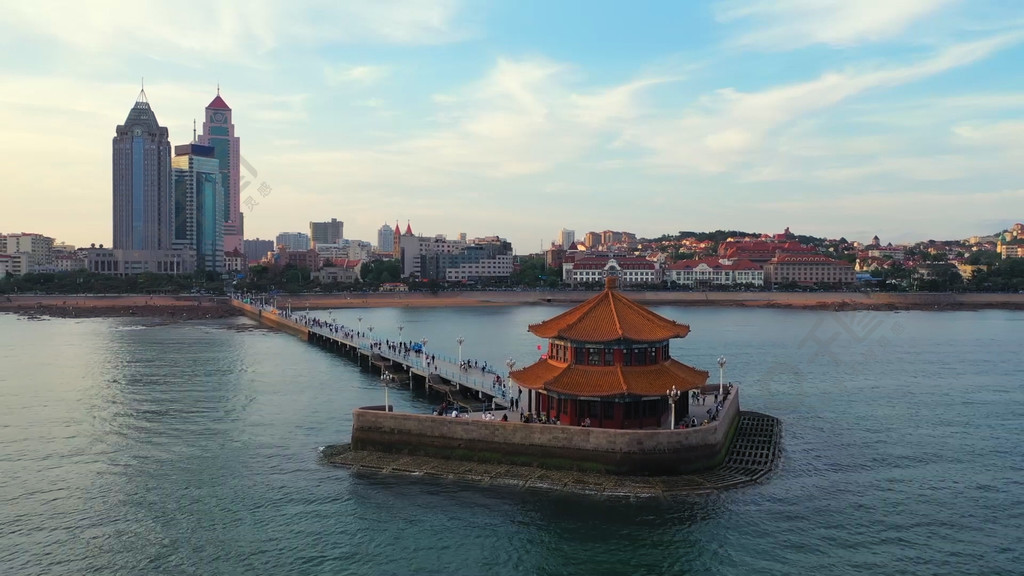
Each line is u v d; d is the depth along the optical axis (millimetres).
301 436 99500
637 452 78938
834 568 62031
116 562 62844
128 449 93562
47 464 87750
